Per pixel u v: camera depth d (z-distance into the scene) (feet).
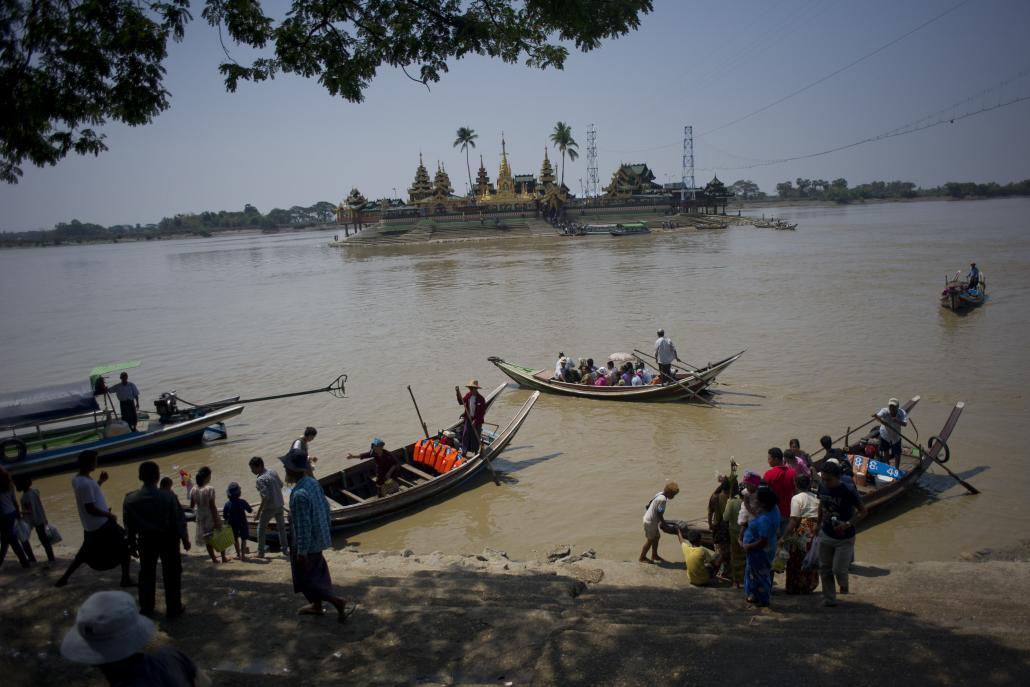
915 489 46.24
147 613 23.25
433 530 44.86
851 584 30.89
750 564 25.99
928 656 18.93
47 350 126.41
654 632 20.99
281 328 134.21
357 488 49.85
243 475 56.80
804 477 29.58
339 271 266.16
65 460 58.80
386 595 25.93
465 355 98.37
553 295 157.48
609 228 424.46
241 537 35.94
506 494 50.08
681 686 17.57
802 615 24.86
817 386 72.43
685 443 58.44
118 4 27.86
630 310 129.49
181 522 23.44
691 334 104.47
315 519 22.49
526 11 31.53
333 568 34.30
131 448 61.21
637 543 41.14
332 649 20.79
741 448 56.59
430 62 31.99
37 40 27.55
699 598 27.89
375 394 79.56
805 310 118.93
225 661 20.12
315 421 70.59
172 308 178.91
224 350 114.83
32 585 27.30
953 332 94.89
